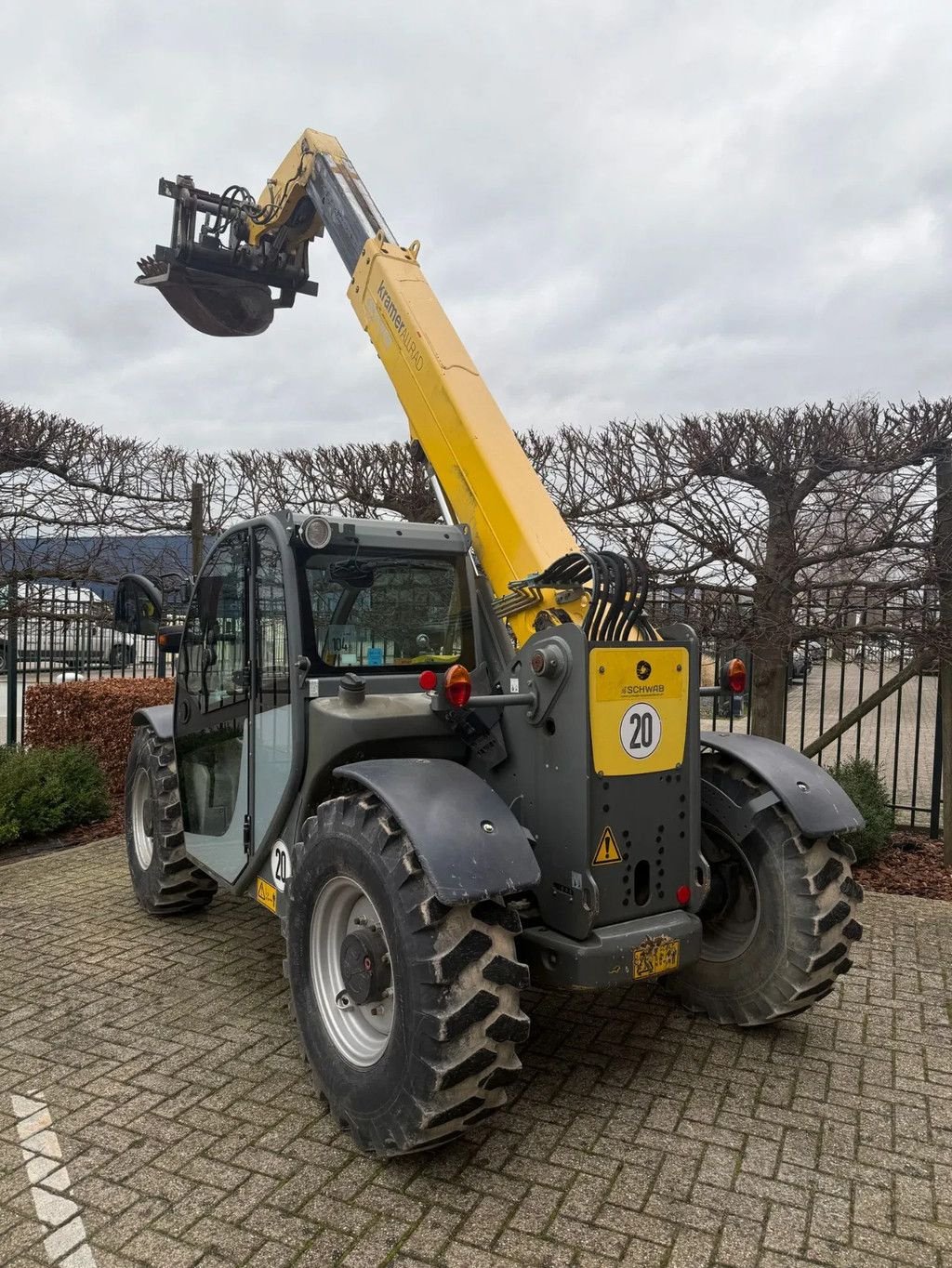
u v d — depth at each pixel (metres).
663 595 6.38
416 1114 2.36
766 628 5.83
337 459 8.39
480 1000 2.36
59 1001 3.61
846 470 5.80
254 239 5.01
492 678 3.45
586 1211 2.34
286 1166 2.53
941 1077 3.04
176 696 4.41
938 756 5.99
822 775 3.27
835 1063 3.14
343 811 2.75
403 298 3.78
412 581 3.50
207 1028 3.37
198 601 4.11
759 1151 2.61
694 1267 2.13
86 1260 2.15
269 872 3.52
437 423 3.60
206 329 5.17
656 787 2.86
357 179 4.37
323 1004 2.84
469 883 2.35
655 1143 2.65
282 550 3.28
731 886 3.46
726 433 5.94
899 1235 2.25
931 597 5.60
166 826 4.37
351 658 3.36
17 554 8.35
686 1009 3.54
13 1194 2.40
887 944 4.27
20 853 5.84
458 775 2.71
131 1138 2.65
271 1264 2.14
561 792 2.76
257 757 3.53
